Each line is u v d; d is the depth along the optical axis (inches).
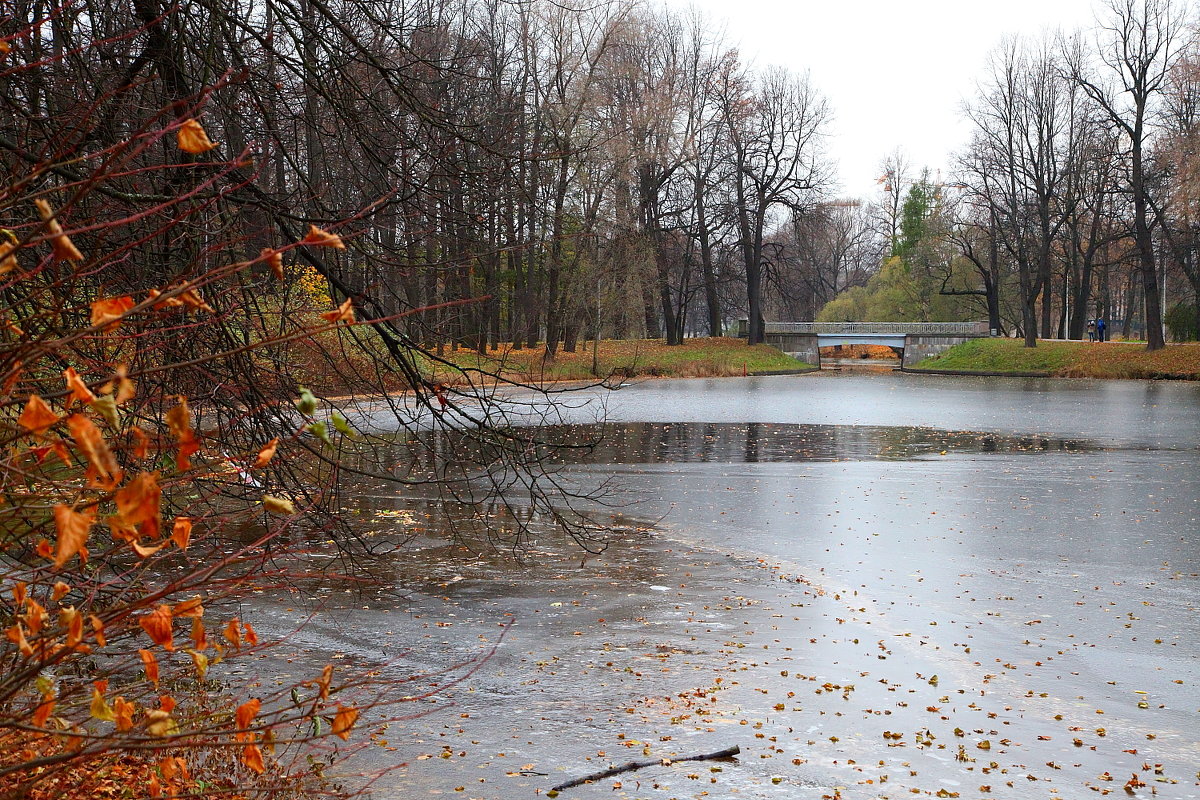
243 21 250.2
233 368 213.8
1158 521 623.2
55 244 78.0
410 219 268.4
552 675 331.9
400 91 266.4
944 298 3208.7
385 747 263.4
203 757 200.1
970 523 621.0
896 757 266.8
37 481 100.9
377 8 288.8
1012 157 2369.6
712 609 419.8
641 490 742.5
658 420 1311.5
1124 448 995.9
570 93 1073.5
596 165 1486.2
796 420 1317.7
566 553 524.1
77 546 74.7
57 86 227.5
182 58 228.8
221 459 133.3
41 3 196.2
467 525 590.2
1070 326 2556.6
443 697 307.6
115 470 74.7
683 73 2188.7
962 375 2436.0
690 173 2261.3
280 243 255.6
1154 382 1975.9
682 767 257.1
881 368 3083.2
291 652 346.9
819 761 263.6
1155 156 2086.6
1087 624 403.2
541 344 2059.5
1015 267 2913.4
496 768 252.1
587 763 258.2
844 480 797.9
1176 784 251.9
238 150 254.4
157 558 127.2
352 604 414.3
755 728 286.2
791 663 348.8
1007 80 2378.2
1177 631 392.8
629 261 1814.7
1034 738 282.8
